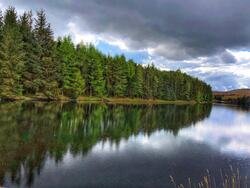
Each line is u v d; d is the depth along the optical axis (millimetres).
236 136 30250
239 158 19844
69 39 80750
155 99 116688
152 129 31609
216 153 21125
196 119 47094
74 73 70875
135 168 15945
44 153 17359
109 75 88500
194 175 15445
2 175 13109
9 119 28281
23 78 55281
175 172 15773
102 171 14914
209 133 31500
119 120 36938
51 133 23547
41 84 58031
